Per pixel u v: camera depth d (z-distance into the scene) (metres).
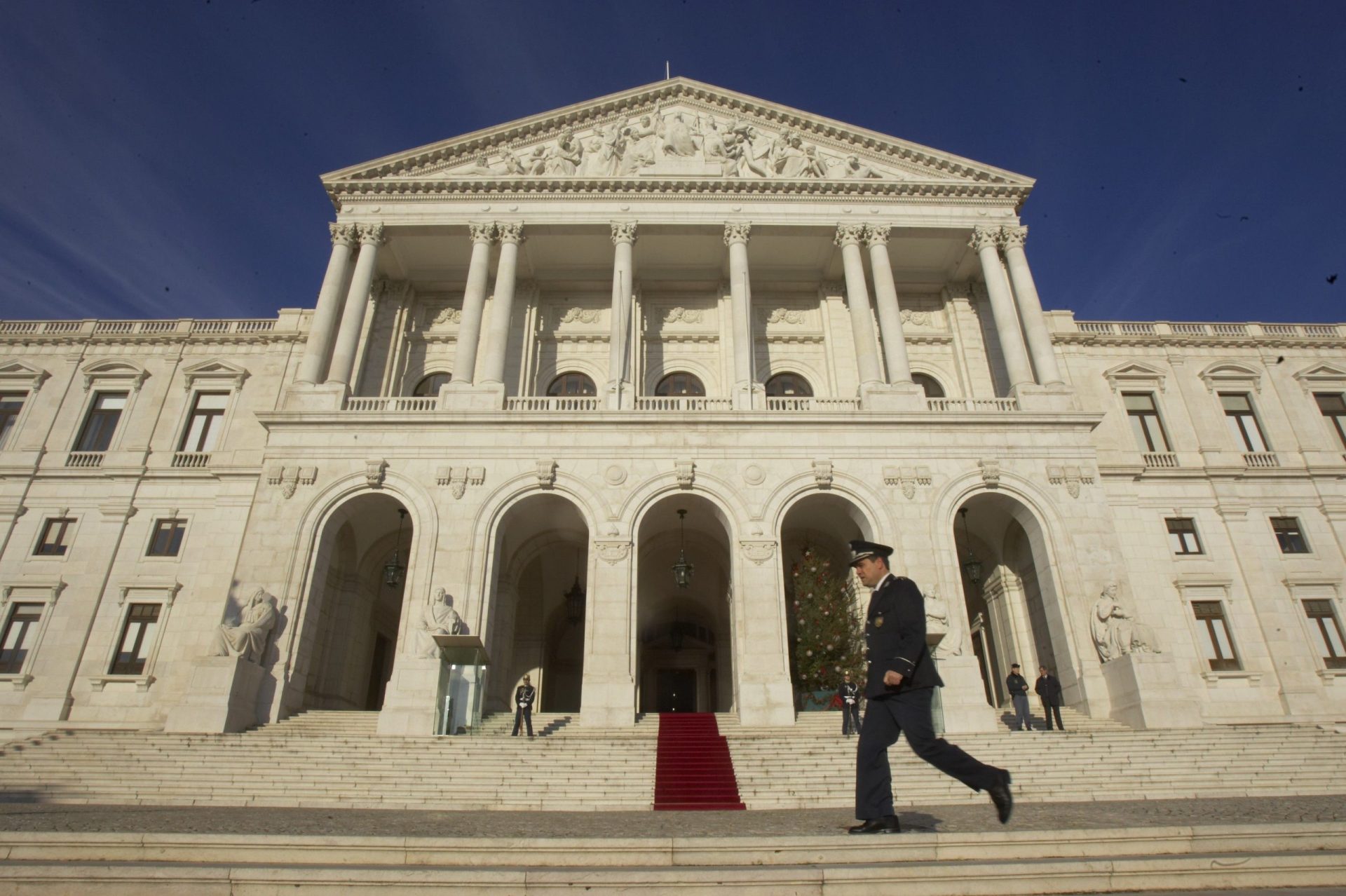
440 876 6.64
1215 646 31.36
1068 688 26.16
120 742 20.22
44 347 37.12
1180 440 35.25
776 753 19.67
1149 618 31.33
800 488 27.88
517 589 33.22
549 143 35.56
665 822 12.85
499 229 33.38
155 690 29.98
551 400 30.39
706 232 33.94
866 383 30.30
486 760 18.92
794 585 29.70
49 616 31.44
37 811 13.55
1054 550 27.39
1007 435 28.97
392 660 35.59
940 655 24.81
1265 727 23.44
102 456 34.50
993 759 19.52
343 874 6.70
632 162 34.94
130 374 36.31
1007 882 6.54
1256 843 7.90
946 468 28.34
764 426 28.75
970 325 36.47
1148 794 17.44
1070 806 15.14
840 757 19.28
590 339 36.47
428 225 33.34
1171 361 37.03
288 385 35.66
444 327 36.78
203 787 17.17
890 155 35.28
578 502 27.48
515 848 7.96
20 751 19.44
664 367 36.03
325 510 27.30
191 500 33.62
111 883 6.64
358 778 17.84
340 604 30.73
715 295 37.78
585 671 24.94
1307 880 6.73
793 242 34.97
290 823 12.02
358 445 28.25
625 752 19.64
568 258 35.97
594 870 6.72
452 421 28.59
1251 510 33.62
